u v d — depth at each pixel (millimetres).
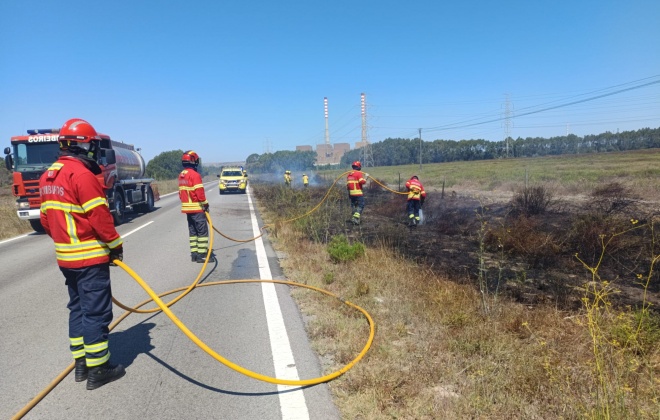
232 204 22156
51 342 4453
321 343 4168
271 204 18969
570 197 18172
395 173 50125
